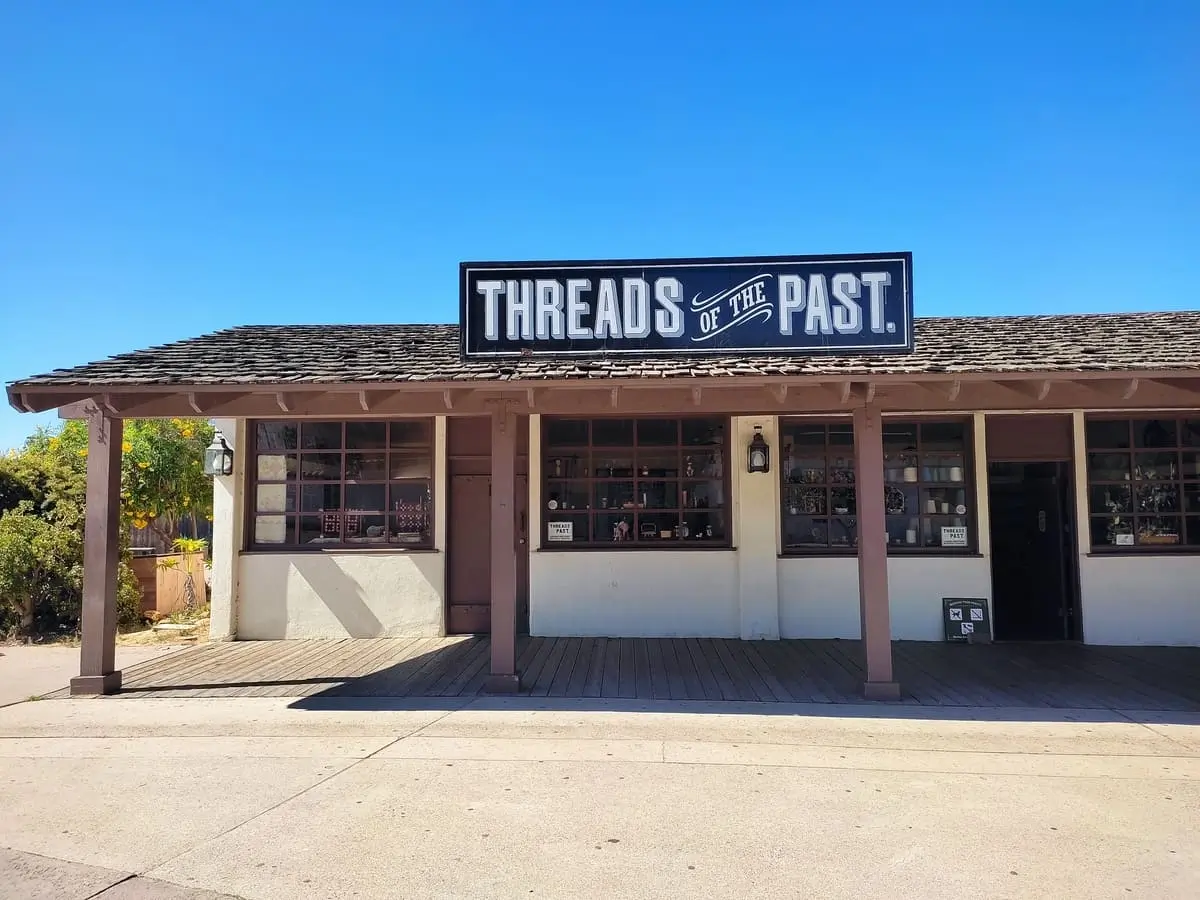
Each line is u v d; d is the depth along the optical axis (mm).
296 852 4109
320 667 8539
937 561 9930
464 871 3904
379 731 6215
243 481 10336
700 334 7441
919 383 6930
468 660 8828
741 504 9984
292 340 9688
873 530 7250
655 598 10039
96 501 7598
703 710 6797
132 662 8867
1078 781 5141
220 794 4906
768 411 7523
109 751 5762
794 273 7426
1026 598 10062
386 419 10445
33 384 7156
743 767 5371
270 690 7578
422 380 6945
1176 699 7207
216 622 10094
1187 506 9945
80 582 10414
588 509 10234
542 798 4820
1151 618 9719
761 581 9898
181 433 15320
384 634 10172
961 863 4004
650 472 10273
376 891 3713
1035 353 7586
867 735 6105
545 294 7594
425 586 10227
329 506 10391
